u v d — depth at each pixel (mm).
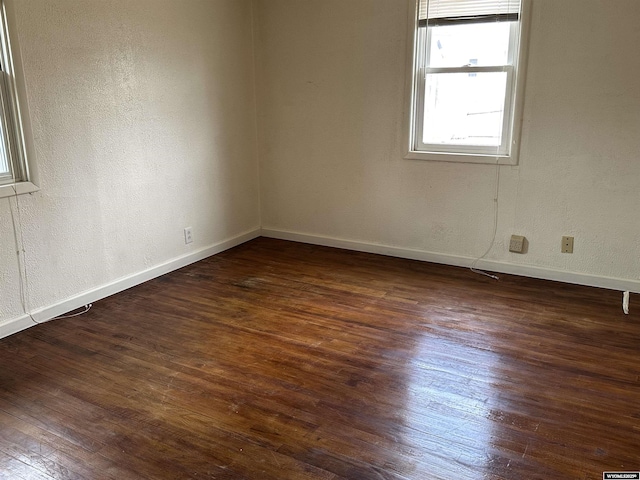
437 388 2404
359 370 2561
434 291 3543
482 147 3781
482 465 1915
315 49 4172
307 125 4371
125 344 2834
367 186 4246
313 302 3375
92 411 2248
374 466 1911
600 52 3258
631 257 3457
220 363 2637
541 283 3676
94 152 3244
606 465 1913
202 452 1990
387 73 3938
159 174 3725
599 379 2475
